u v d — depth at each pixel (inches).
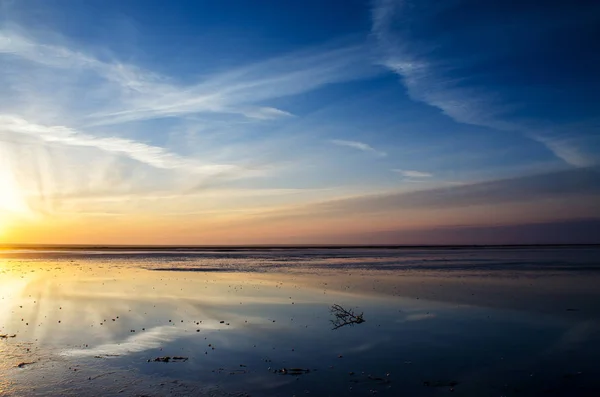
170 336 832.3
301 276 2038.6
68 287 1545.3
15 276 1973.4
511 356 711.7
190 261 3521.2
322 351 737.6
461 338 823.7
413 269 2503.7
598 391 565.9
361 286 1601.9
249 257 4456.2
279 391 559.8
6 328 885.2
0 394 543.8
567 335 845.8
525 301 1236.5
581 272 2212.1
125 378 603.8
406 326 925.2
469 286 1598.2
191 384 582.9
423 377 613.0
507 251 6604.3
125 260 3651.6
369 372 633.0
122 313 1048.2
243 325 929.5
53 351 727.1
